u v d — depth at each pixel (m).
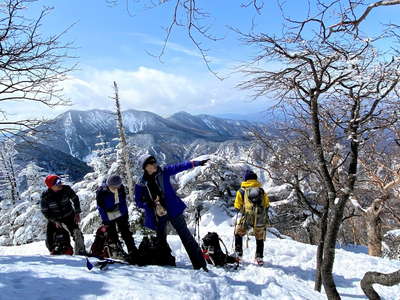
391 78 4.18
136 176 21.09
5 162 26.84
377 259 7.91
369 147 10.03
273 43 4.15
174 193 5.16
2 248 11.05
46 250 10.00
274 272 5.88
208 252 5.84
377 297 3.61
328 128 5.48
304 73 4.62
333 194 4.80
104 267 4.64
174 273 4.73
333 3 3.58
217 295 4.18
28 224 22.16
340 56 4.20
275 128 6.50
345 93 4.73
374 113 4.60
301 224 15.88
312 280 6.29
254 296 4.41
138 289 3.75
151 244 5.36
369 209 13.52
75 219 5.96
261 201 6.43
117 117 20.98
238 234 6.53
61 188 5.90
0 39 6.78
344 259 7.65
